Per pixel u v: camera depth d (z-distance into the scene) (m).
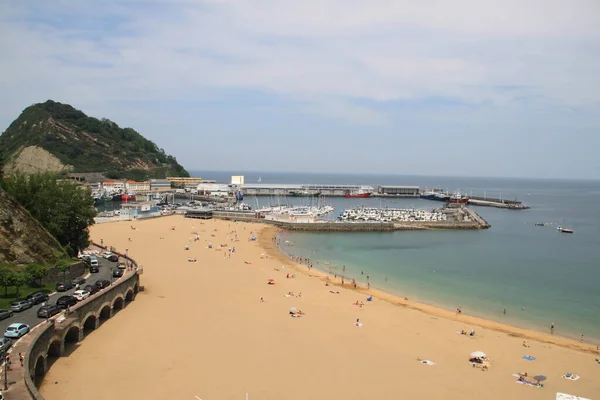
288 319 76.88
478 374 59.19
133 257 123.75
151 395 48.97
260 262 127.62
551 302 98.81
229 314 77.62
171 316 74.88
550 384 57.44
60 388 49.25
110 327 68.31
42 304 67.12
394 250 160.88
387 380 55.66
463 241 184.75
